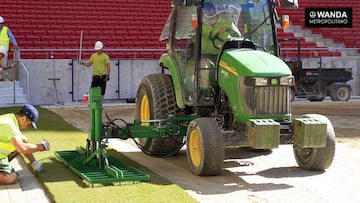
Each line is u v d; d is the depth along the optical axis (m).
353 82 20.73
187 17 8.09
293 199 6.04
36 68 17.34
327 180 6.94
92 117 7.43
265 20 7.94
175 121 7.85
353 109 15.66
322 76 17.89
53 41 18.84
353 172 7.41
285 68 7.05
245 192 6.32
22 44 18.20
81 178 6.73
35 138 9.91
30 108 6.68
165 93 8.30
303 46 21.52
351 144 9.66
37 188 6.39
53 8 20.83
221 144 6.82
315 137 6.83
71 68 17.73
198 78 7.61
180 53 8.19
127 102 18.30
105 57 14.50
